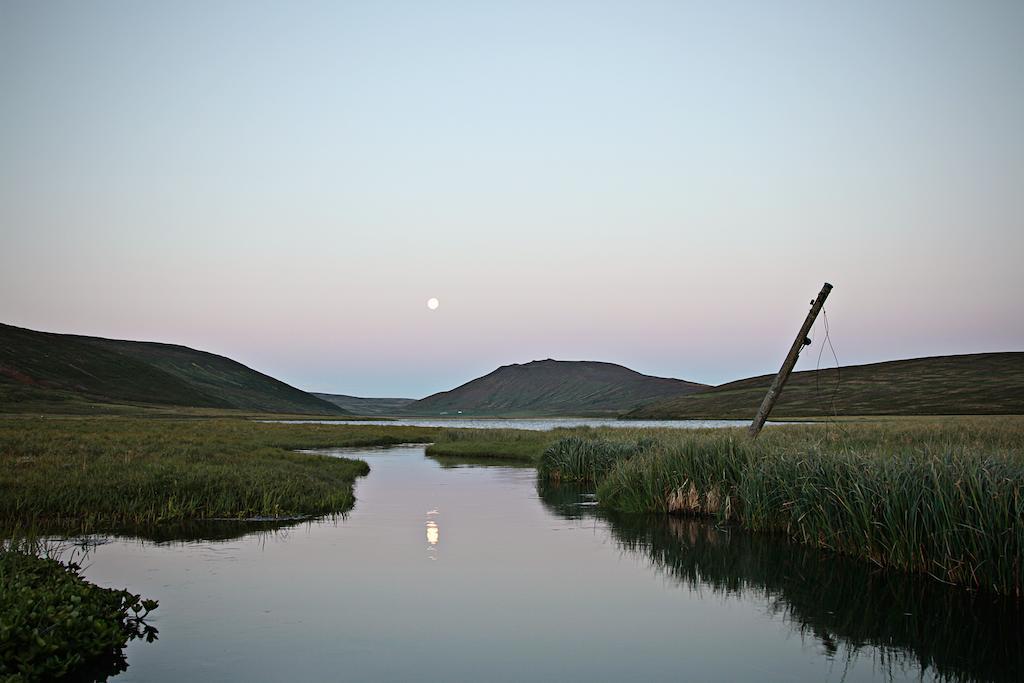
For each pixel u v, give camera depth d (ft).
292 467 89.40
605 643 29.76
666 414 512.63
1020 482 36.70
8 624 25.57
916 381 427.33
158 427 171.53
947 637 30.50
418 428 255.91
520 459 133.08
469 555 46.26
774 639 30.40
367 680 25.54
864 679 26.13
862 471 46.78
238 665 26.91
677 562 44.32
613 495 68.69
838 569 42.22
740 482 59.06
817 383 456.86
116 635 28.14
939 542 39.01
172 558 45.03
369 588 38.01
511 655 28.25
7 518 56.08
